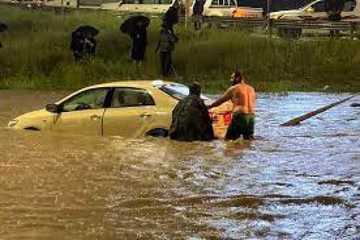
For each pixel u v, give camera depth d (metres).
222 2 82.38
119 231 16.39
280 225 16.98
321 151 27.39
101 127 30.41
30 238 15.72
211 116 30.20
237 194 19.91
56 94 53.75
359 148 28.19
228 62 61.88
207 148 27.58
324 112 42.03
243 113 29.62
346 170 23.34
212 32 67.38
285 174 22.69
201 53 62.56
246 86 29.97
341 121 38.22
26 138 29.42
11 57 64.00
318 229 16.66
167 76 59.84
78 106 31.30
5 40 68.94
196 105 29.34
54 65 63.25
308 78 60.38
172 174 22.56
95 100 31.08
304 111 42.56
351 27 66.62
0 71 62.41
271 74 60.78
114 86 30.91
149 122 29.83
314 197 19.58
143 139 29.42
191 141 29.08
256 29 70.25
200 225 16.94
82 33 62.84
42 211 17.97
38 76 61.31
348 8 72.81
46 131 31.23
